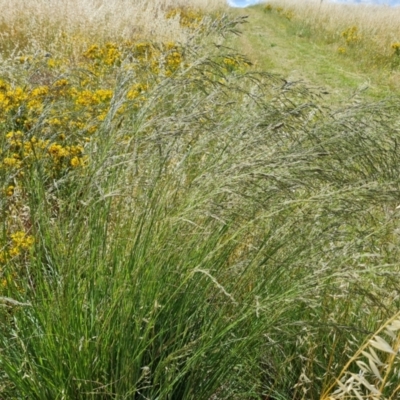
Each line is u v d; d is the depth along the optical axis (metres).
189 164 2.10
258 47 14.42
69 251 1.83
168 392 1.82
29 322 1.90
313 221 1.94
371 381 1.96
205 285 1.91
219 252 1.94
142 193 1.99
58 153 2.82
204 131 2.09
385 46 13.73
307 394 2.05
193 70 2.47
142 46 5.49
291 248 2.04
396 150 2.20
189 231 1.93
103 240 1.89
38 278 1.92
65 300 1.74
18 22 8.45
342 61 13.29
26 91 3.30
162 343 1.77
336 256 1.88
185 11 15.69
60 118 3.20
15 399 1.77
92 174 1.89
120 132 2.05
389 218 1.93
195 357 1.69
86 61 7.45
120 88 2.13
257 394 2.08
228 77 2.40
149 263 1.77
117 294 1.74
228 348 1.90
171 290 1.84
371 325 2.12
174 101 2.31
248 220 1.89
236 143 2.07
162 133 1.90
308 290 1.77
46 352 1.76
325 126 2.19
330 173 2.03
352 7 20.58
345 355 2.04
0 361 1.82
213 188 1.86
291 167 1.85
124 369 1.71
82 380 1.65
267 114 2.12
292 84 2.33
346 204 1.90
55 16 8.97
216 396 1.95
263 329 1.78
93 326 1.80
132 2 12.08
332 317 1.98
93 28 8.80
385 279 2.18
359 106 2.24
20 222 2.39
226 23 2.78
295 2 23.55
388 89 10.41
